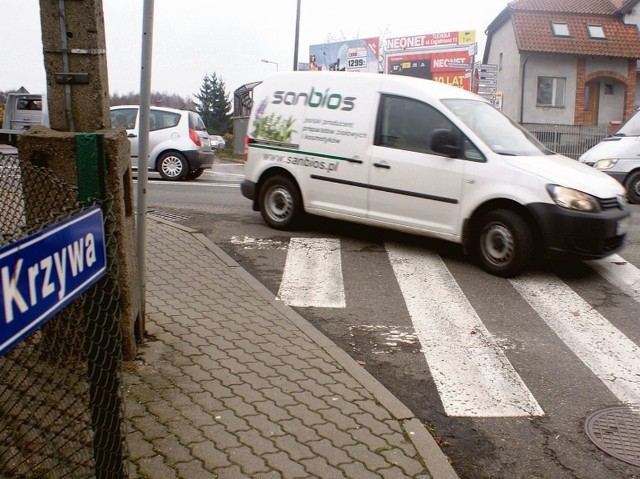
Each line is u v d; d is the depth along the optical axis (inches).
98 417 107.3
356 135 326.3
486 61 1622.8
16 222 131.8
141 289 186.7
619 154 543.2
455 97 317.4
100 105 166.4
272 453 134.9
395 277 286.2
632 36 1342.3
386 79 324.2
